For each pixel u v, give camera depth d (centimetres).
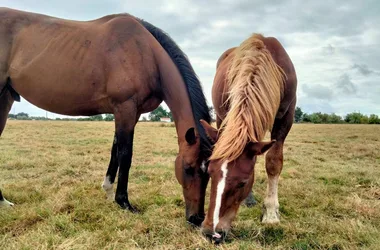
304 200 357
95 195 368
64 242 226
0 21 323
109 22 346
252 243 234
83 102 336
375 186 415
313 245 242
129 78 319
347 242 240
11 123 2252
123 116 323
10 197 352
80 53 326
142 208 333
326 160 689
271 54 296
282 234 264
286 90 295
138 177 483
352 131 1859
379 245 228
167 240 249
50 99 336
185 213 299
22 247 221
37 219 286
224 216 205
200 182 280
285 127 308
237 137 205
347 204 334
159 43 349
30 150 761
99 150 781
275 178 302
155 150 823
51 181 439
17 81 332
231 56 344
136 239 247
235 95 232
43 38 330
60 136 1211
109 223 279
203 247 226
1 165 547
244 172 205
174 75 328
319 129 2106
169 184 423
